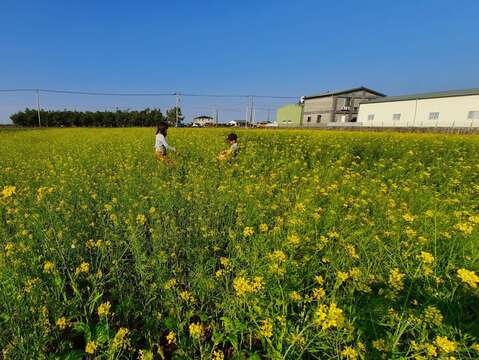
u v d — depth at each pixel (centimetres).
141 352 172
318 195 469
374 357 165
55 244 288
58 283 230
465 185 541
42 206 380
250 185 494
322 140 1189
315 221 335
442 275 225
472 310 197
